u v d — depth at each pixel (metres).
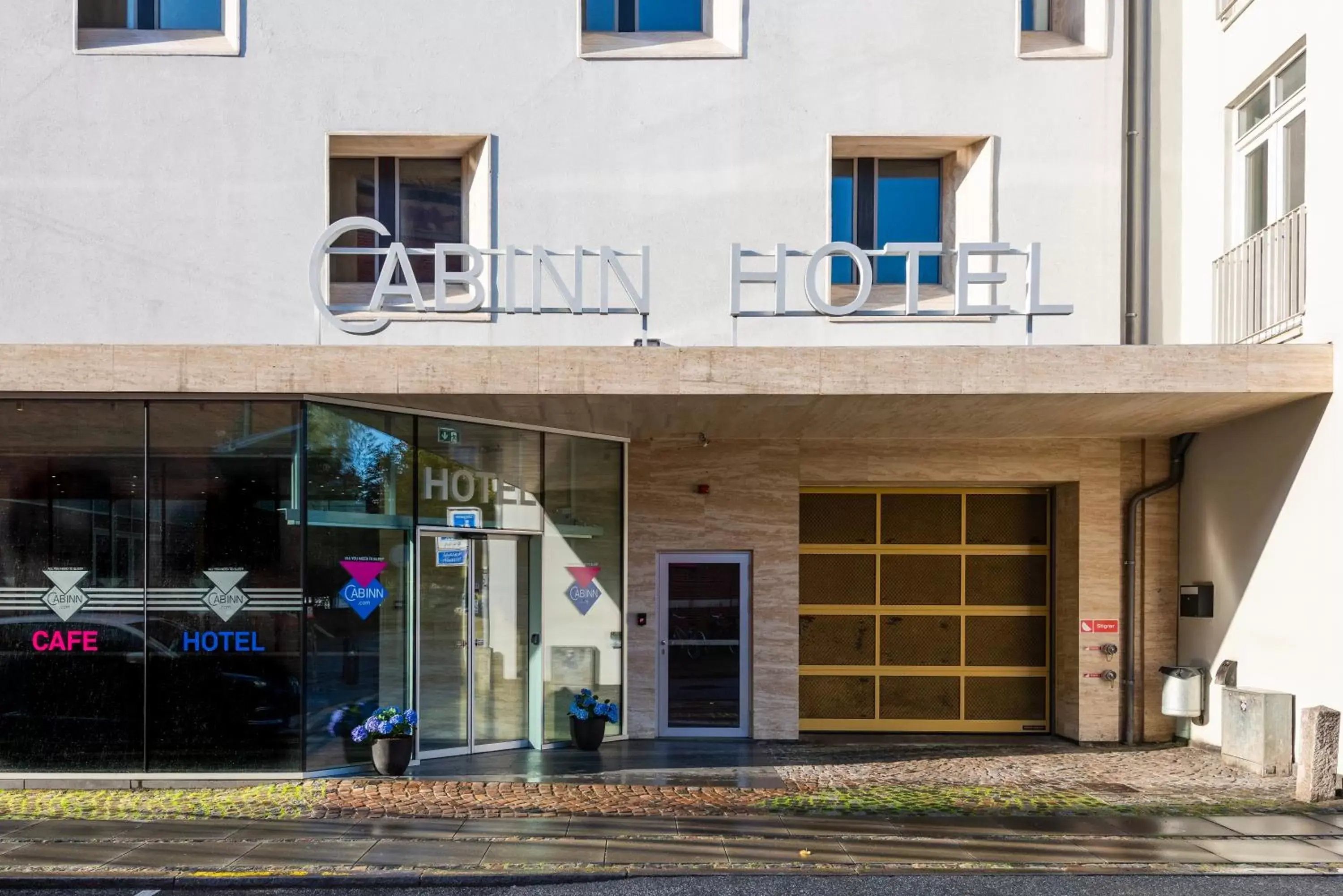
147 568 10.10
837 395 10.05
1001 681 13.83
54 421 10.12
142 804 9.36
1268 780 10.66
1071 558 13.32
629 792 9.92
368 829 8.60
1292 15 10.98
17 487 10.12
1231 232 12.27
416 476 11.11
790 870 7.68
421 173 12.81
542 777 10.54
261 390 9.84
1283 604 10.95
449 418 11.41
